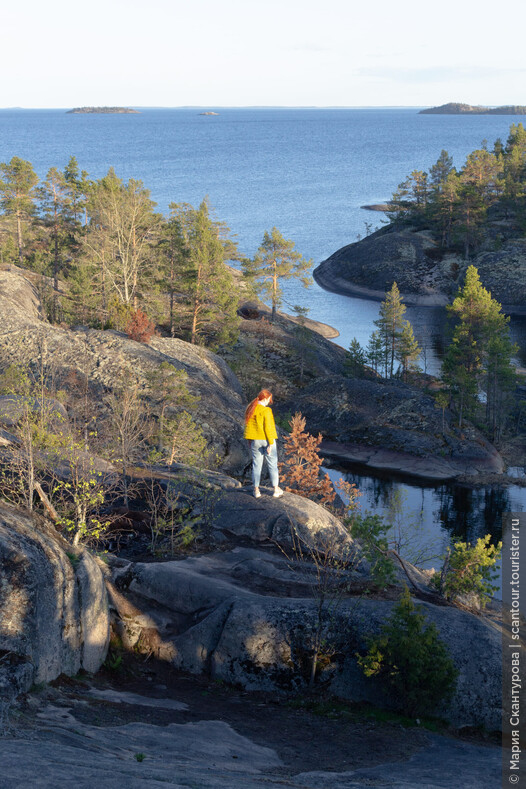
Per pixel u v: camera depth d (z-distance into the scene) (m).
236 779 6.74
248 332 86.69
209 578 13.21
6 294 63.19
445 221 144.88
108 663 11.02
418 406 65.44
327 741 9.74
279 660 11.62
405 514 48.53
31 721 7.30
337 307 125.56
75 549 10.89
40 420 16.44
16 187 98.88
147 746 7.68
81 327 51.84
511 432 68.69
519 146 177.00
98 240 74.62
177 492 16.55
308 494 26.23
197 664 11.84
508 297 123.06
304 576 13.91
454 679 11.14
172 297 78.88
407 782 7.74
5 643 8.34
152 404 37.06
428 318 117.38
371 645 11.29
